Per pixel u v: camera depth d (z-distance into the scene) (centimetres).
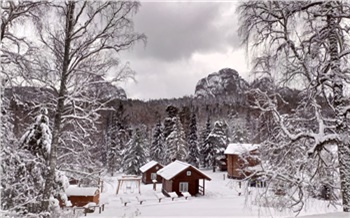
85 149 1188
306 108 877
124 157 4962
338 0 771
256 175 862
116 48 1012
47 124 1248
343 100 784
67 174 1266
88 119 1029
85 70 1005
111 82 1027
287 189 830
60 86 995
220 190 3344
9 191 980
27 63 874
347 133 759
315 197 876
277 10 845
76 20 997
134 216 1791
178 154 4828
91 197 2153
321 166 844
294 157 856
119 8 997
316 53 805
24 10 865
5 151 935
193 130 5175
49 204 988
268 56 869
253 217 1418
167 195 3128
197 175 3144
